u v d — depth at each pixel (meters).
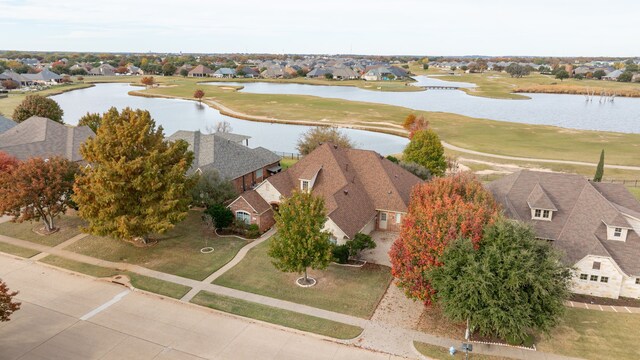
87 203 40.28
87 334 30.77
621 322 33.19
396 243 34.78
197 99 169.25
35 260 41.50
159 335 30.78
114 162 39.25
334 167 52.50
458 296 28.27
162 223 39.59
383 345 29.94
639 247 37.75
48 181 45.22
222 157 60.91
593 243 37.84
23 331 30.94
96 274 39.06
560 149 91.94
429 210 33.03
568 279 32.91
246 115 133.25
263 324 32.16
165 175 41.50
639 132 117.50
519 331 28.56
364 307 34.59
